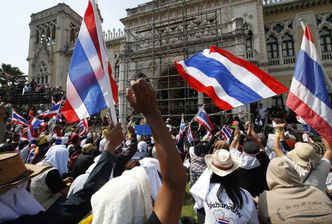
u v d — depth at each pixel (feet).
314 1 79.00
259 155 14.57
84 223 6.16
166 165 4.48
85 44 10.91
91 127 63.36
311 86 13.51
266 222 8.35
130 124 15.17
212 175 10.04
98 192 5.14
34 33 135.54
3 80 124.47
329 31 77.61
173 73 81.82
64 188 11.78
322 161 11.02
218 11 82.69
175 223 4.34
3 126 13.55
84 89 10.78
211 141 24.34
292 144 22.63
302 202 8.02
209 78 17.84
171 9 86.74
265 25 85.35
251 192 13.64
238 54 59.21
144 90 4.62
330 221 7.67
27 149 24.27
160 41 69.51
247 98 16.35
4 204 5.95
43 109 88.43
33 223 5.54
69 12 131.95
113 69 112.06
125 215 4.68
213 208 9.35
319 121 12.81
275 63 81.30
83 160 15.40
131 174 5.29
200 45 63.98
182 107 69.15
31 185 11.14
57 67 122.42
